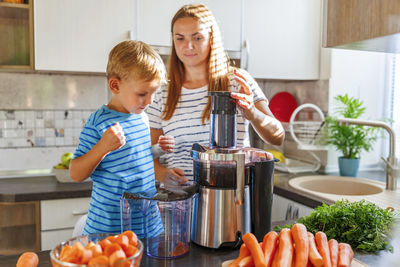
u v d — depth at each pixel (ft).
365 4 2.06
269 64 7.84
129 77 3.10
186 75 4.51
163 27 7.04
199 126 4.40
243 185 2.99
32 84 7.48
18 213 6.09
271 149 8.13
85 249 2.09
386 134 7.75
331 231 3.21
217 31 4.33
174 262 2.82
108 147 2.98
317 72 8.20
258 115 3.73
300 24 8.00
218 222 3.04
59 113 7.69
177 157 4.56
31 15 6.40
